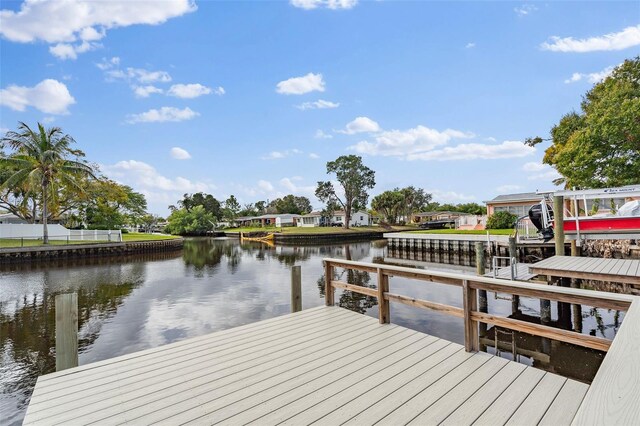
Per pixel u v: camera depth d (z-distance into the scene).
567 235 10.90
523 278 8.23
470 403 2.59
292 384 3.02
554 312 7.97
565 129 16.78
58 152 22.16
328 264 5.76
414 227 53.28
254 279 14.16
